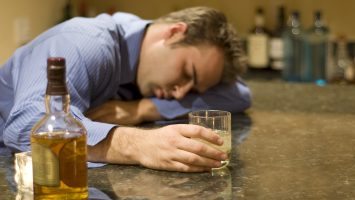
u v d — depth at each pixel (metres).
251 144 1.42
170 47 1.60
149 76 1.66
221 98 1.76
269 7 3.38
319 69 3.09
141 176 1.19
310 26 3.34
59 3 3.31
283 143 1.43
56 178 0.99
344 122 1.65
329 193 1.09
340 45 3.14
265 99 2.00
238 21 3.45
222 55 1.65
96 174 1.21
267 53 3.23
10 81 1.55
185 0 3.50
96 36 1.49
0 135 1.55
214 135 1.21
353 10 3.25
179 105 1.70
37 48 1.45
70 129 1.01
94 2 3.58
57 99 1.02
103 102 1.66
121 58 1.65
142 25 1.64
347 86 2.22
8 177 1.20
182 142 1.20
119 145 1.26
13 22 2.87
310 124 1.63
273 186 1.13
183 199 1.07
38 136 0.99
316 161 1.28
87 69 1.44
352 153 1.34
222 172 1.22
